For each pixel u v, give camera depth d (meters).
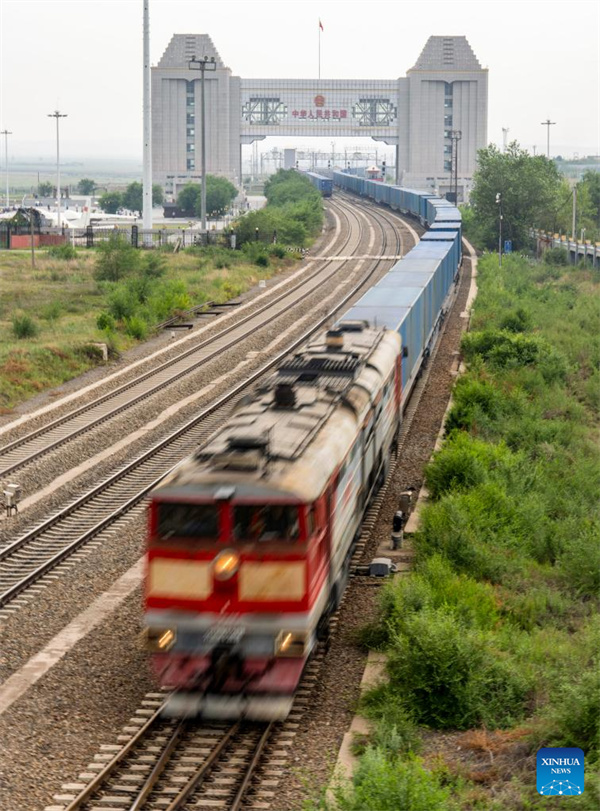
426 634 49.19
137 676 50.97
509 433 101.62
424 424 105.31
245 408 58.81
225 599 46.06
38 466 86.88
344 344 79.38
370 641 54.50
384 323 94.06
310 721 46.72
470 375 122.06
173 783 40.97
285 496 45.91
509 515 75.12
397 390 88.25
